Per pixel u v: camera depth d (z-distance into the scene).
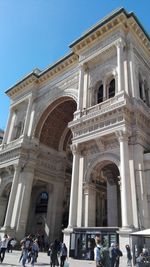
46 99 37.72
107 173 26.22
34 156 35.69
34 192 40.88
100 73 28.89
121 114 22.34
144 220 18.19
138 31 29.36
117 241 18.16
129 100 23.62
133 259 16.58
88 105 27.66
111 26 28.73
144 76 29.42
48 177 37.28
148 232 14.44
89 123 24.81
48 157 38.28
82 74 30.41
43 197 39.88
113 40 28.05
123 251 17.31
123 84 24.77
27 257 17.11
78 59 34.28
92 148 24.78
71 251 20.44
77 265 16.05
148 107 26.61
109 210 25.25
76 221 22.22
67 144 41.62
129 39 27.98
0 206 35.34
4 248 18.12
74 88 33.28
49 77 39.22
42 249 32.41
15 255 24.06
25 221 31.39
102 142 23.42
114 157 22.30
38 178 35.72
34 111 38.56
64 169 39.47
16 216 31.06
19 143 35.53
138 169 20.31
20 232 30.31
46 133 38.72
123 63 26.41
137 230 17.75
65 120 40.22
